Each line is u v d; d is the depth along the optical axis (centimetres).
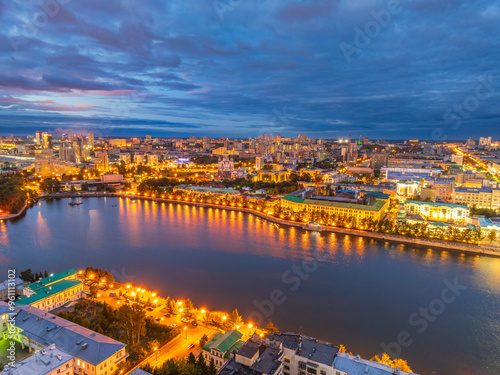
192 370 14512
